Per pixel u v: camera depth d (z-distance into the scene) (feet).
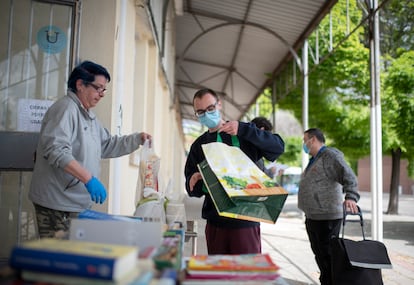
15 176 10.43
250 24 32.53
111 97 11.01
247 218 5.84
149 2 15.51
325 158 11.20
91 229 4.46
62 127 6.68
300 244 21.04
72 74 7.29
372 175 18.89
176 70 48.52
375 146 19.04
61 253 3.30
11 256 3.38
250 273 4.14
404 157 42.16
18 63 10.62
